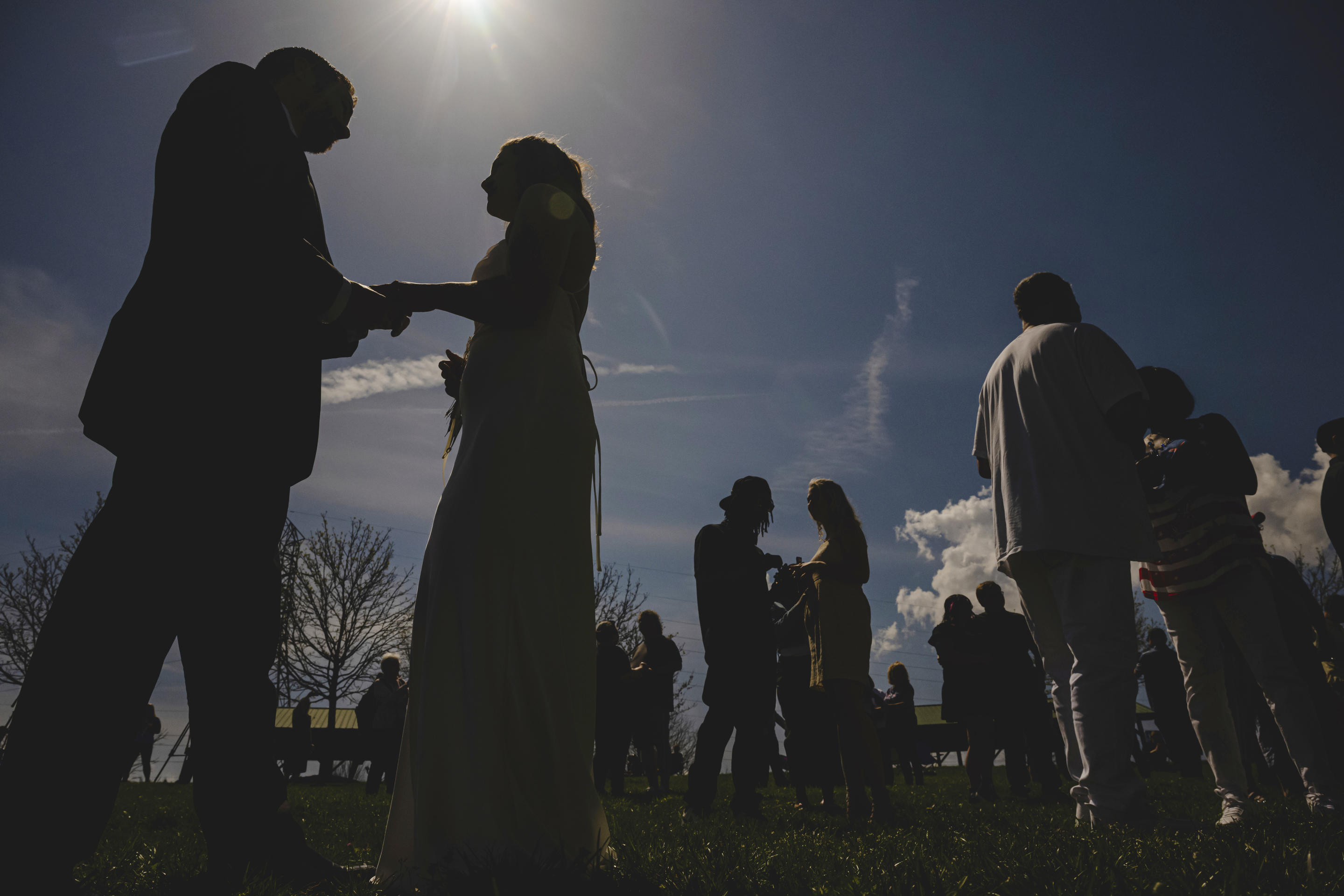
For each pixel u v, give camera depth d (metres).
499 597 1.74
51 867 1.42
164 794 8.11
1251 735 5.88
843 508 4.43
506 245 2.10
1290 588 4.50
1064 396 2.84
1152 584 3.44
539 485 1.85
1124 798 2.52
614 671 8.06
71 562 1.56
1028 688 6.27
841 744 4.20
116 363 1.64
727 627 4.43
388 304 1.79
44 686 1.47
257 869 1.76
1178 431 3.43
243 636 1.75
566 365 2.00
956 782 10.88
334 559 27.14
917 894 1.50
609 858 1.68
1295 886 1.39
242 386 1.68
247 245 1.69
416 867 1.58
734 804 4.31
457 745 1.65
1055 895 1.44
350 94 2.16
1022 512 2.84
